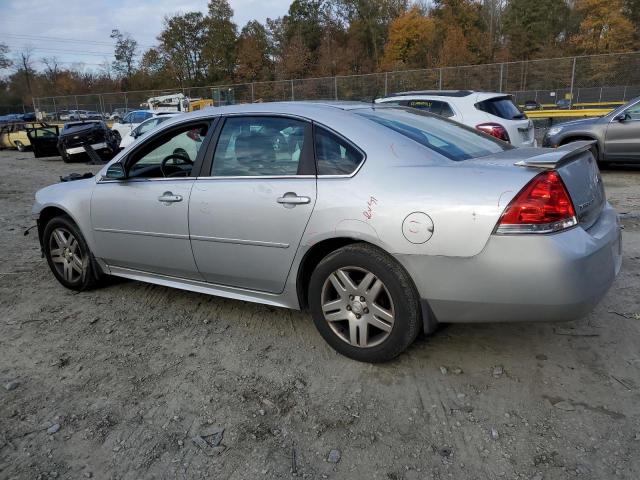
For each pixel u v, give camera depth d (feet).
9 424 9.03
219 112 12.09
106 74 285.43
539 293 8.36
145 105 113.50
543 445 7.91
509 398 9.09
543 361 10.21
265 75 215.51
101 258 14.23
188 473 7.73
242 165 11.37
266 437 8.43
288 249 10.52
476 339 11.16
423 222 8.89
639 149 32.14
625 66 61.67
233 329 12.34
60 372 10.73
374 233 9.34
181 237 12.14
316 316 10.63
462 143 10.95
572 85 64.80
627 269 14.80
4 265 18.24
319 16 227.20
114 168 13.14
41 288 15.74
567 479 7.23
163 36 238.48
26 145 81.35
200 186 11.75
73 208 14.23
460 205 8.64
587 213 9.39
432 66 174.09
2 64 255.70
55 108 131.85
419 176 9.25
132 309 13.82
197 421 8.92
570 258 8.27
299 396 9.48
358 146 9.98
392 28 193.26
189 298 14.37
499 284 8.54
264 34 226.58
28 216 27.43
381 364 10.34
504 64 68.03
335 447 8.13
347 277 10.05
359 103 12.28
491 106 29.68
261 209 10.71
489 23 206.39
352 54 203.92
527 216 8.29
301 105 11.30
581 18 177.47
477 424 8.46
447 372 9.96
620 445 7.81
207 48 235.20
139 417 9.09
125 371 10.64
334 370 10.27
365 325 10.04
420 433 8.33
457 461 7.68
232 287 11.98
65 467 7.95
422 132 10.82
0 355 11.58
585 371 9.80
